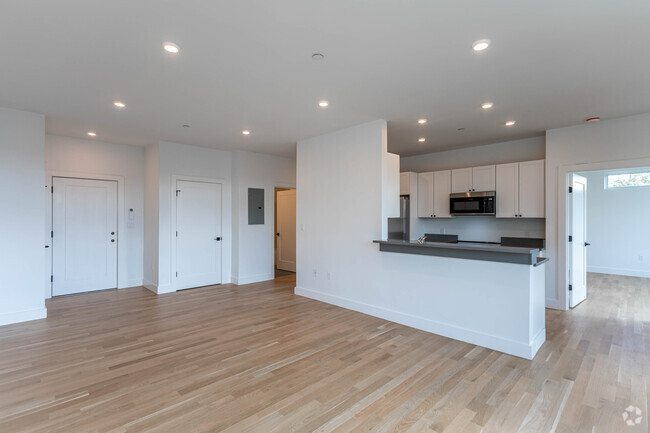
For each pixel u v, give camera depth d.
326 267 4.92
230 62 2.70
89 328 3.79
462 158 5.86
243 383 2.56
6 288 3.86
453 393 2.42
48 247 5.07
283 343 3.37
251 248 6.40
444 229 6.18
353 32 2.26
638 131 3.90
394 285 4.05
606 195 7.48
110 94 3.39
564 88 3.18
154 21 2.13
